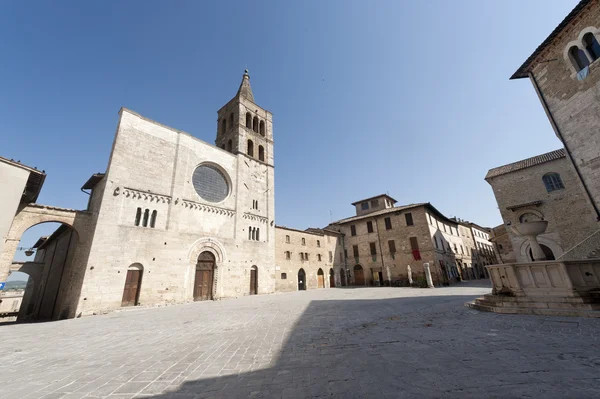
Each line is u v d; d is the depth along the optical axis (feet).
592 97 44.47
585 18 45.11
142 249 78.18
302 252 135.44
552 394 11.46
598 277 30.19
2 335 37.99
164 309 66.54
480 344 20.15
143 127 88.69
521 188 84.69
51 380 17.85
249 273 107.14
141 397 14.47
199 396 14.20
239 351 23.07
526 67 55.52
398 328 28.35
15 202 53.26
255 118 144.36
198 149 104.06
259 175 128.98
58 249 100.37
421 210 125.49
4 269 59.41
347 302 58.59
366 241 145.89
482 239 199.21
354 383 14.47
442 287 98.99
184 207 92.58
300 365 18.31
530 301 31.89
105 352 25.49
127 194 79.51
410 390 13.00
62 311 67.51
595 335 20.24
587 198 45.47
